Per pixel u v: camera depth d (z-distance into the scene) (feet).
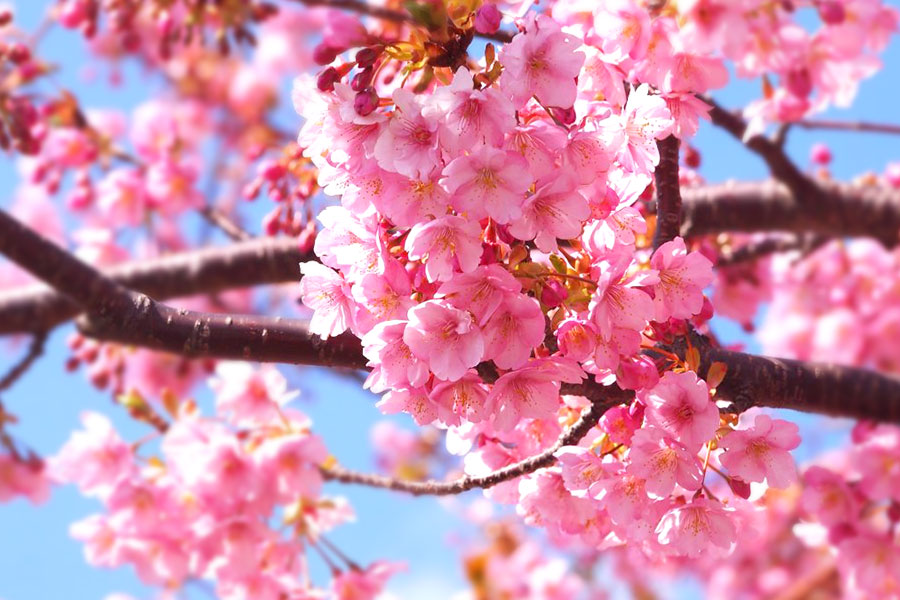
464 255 7.14
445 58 7.87
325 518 15.15
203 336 10.19
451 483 9.93
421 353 7.18
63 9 19.19
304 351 9.87
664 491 7.53
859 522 14.01
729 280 19.10
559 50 7.30
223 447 14.51
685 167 12.75
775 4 11.95
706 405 7.52
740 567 26.12
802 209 16.93
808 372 10.25
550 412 7.63
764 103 13.33
